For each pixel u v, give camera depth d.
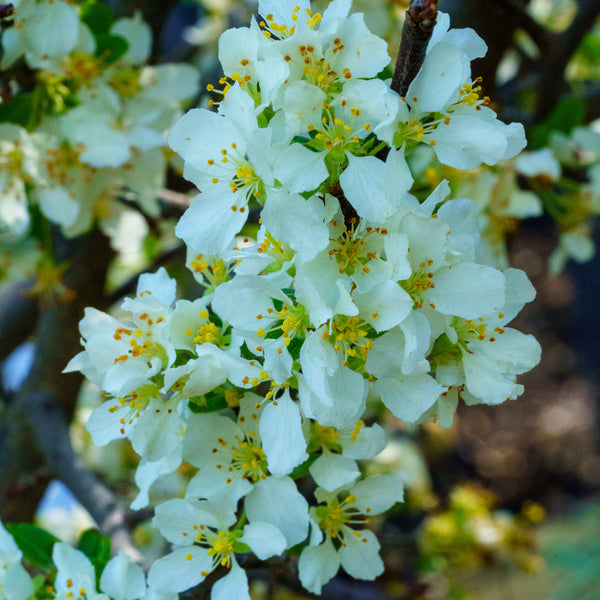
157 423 0.39
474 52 0.39
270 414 0.38
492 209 0.52
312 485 0.48
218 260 0.40
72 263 0.59
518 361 0.40
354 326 0.37
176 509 0.40
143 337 0.39
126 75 0.52
